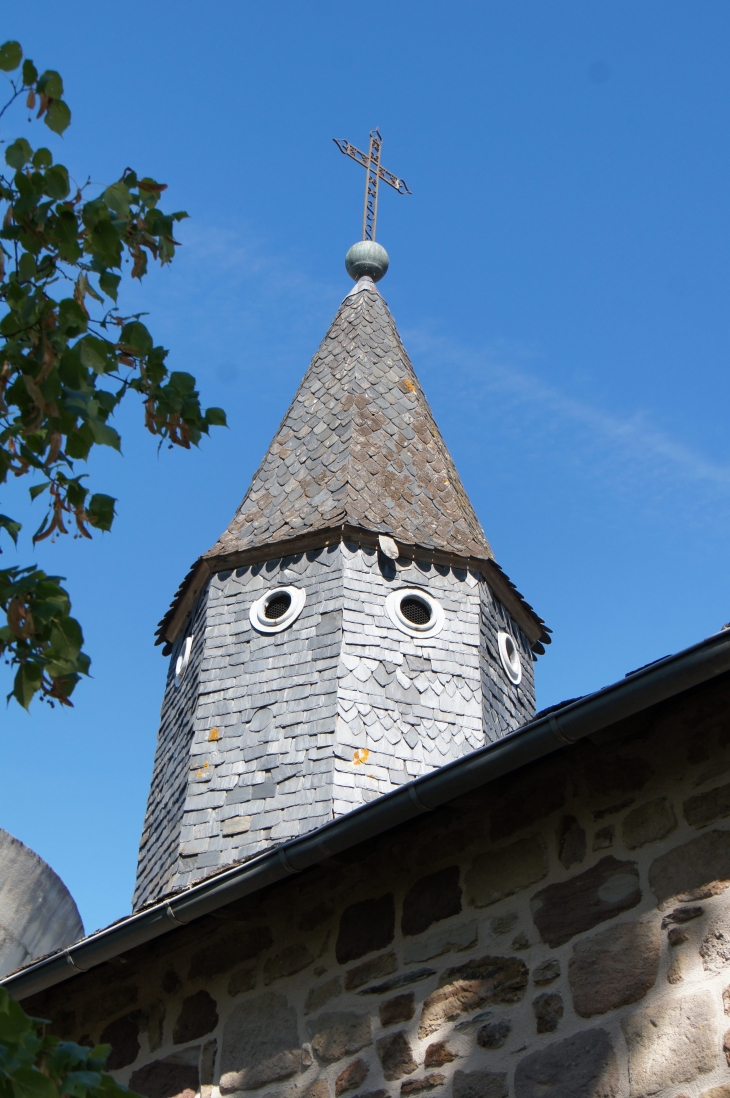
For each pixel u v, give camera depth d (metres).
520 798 7.48
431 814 7.59
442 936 7.34
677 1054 6.17
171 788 14.63
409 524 16.31
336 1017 7.47
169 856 13.82
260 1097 7.45
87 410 5.55
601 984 6.59
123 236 6.02
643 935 6.60
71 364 5.62
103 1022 8.53
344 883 7.95
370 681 14.52
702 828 6.71
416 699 14.56
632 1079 6.23
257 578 15.84
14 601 5.47
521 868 7.27
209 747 14.38
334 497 16.45
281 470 17.39
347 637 14.80
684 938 6.46
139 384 6.20
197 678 15.20
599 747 7.23
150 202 6.16
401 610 15.34
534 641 17.27
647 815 6.96
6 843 11.91
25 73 5.75
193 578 16.55
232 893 7.51
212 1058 7.84
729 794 6.72
